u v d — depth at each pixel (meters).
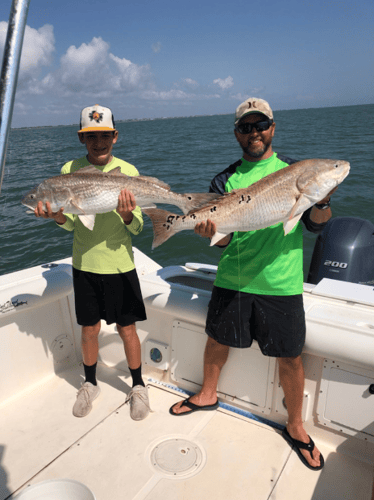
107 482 2.17
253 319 2.29
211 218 2.12
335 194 10.61
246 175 2.29
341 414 2.27
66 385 3.05
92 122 2.39
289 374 2.27
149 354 3.04
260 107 2.12
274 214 2.03
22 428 2.60
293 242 2.21
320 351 2.21
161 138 44.44
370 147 22.69
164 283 2.94
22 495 1.92
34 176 15.90
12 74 0.86
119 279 2.57
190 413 2.69
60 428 2.59
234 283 2.29
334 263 4.14
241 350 2.58
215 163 18.97
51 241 8.55
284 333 2.19
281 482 2.15
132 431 2.55
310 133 37.62
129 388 3.01
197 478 2.18
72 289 3.11
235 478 2.18
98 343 3.10
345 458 2.30
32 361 2.99
